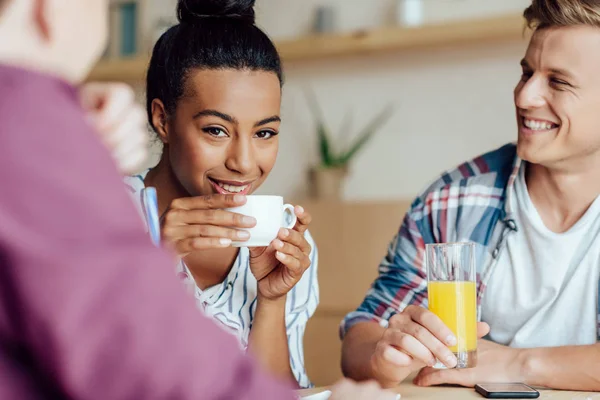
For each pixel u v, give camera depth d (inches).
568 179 55.9
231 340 18.0
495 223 60.4
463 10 112.0
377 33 109.9
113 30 125.3
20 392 16.8
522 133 55.1
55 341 15.3
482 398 43.4
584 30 51.1
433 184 64.5
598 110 52.1
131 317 15.7
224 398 17.0
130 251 16.1
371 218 105.3
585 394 44.7
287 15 122.3
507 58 109.7
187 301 17.0
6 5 18.3
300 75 122.5
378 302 60.6
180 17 51.3
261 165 50.3
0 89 16.4
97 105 22.4
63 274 15.2
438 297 43.9
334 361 106.2
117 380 15.8
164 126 52.0
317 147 121.3
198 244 43.4
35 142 16.0
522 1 108.3
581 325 55.8
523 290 58.0
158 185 53.5
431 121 114.6
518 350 49.1
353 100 119.3
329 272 107.6
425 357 43.6
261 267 50.6
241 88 48.3
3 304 15.9
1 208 15.5
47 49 19.0
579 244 56.1
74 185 15.9
